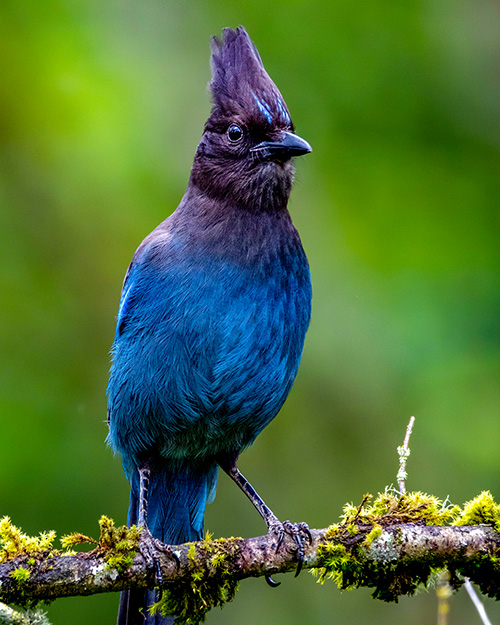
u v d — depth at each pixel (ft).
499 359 43.70
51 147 47.16
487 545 25.05
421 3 49.14
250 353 28.45
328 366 44.16
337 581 25.72
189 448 30.14
